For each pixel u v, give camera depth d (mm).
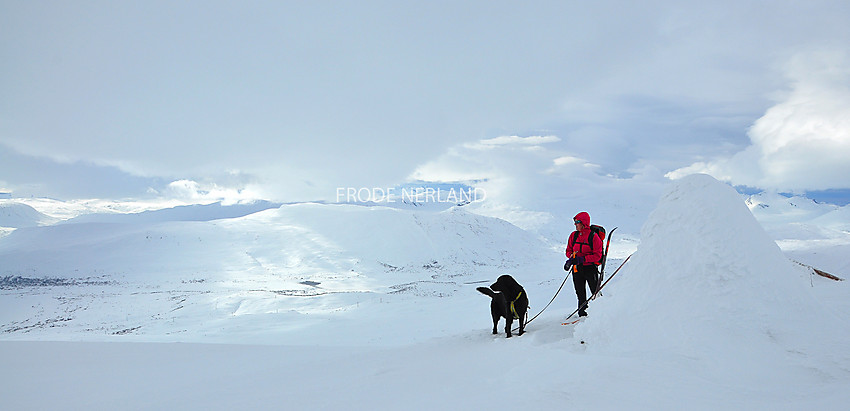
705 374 4199
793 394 3541
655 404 3441
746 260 5352
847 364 3938
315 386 5445
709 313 5090
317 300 41594
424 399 4324
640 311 5574
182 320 34375
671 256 5809
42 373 6965
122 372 7039
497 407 3691
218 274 83500
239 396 5066
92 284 72812
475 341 8609
